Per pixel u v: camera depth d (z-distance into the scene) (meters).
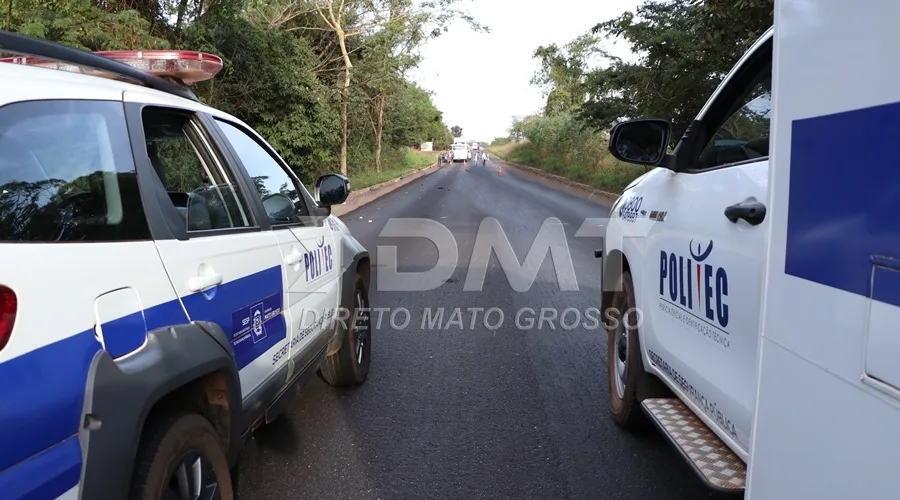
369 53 25.78
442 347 5.99
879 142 1.42
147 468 2.09
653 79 16.12
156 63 3.07
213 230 2.86
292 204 3.95
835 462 1.56
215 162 3.17
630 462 3.83
